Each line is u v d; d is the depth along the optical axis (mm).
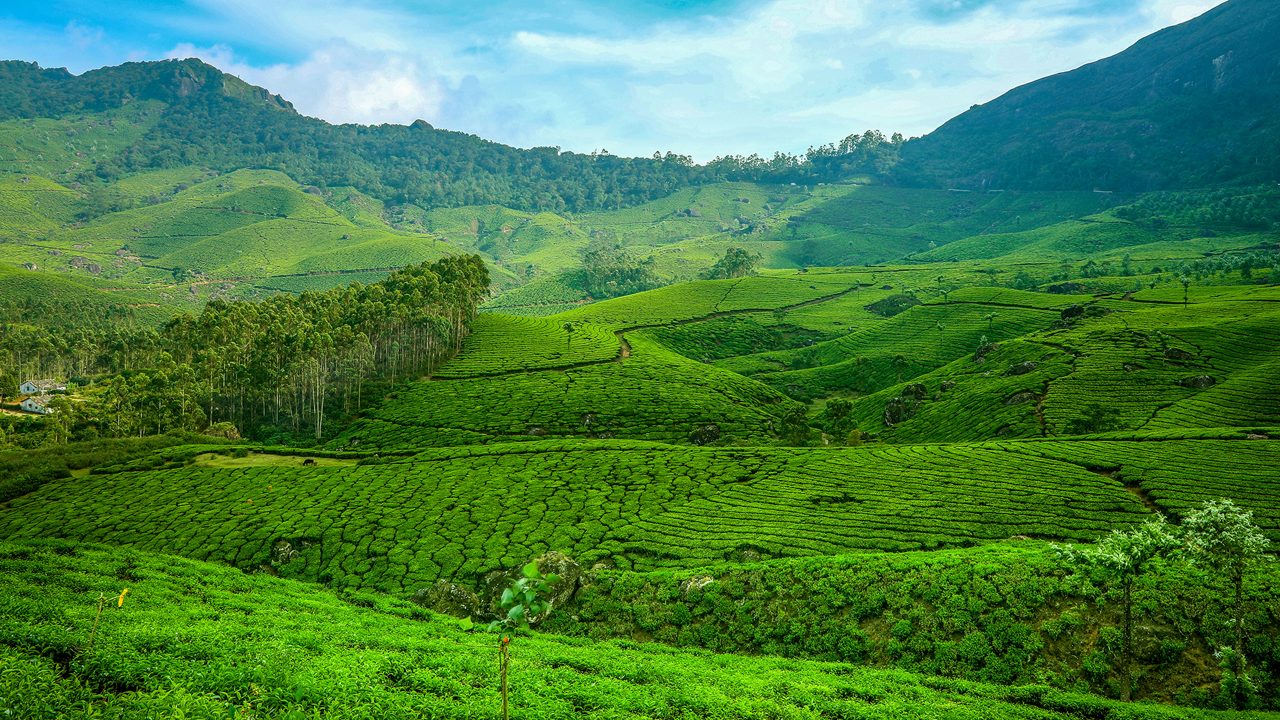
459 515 81562
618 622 57094
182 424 143750
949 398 147625
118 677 25578
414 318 171375
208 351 157625
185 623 36594
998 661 44312
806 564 57812
